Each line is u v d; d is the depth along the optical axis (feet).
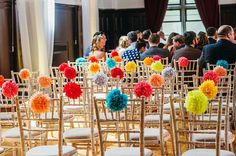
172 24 48.03
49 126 17.51
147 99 17.57
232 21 45.62
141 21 47.73
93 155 14.33
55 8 37.42
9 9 28.78
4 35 28.71
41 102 12.25
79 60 25.55
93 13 42.06
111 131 11.73
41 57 31.30
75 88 14.65
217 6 45.57
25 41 30.09
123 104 11.78
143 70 23.00
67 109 19.43
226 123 12.86
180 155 12.46
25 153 12.52
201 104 11.19
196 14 47.39
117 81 18.95
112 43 47.80
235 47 21.85
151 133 14.75
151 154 12.67
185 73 24.64
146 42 29.96
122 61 24.39
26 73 19.43
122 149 12.65
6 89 14.98
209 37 26.66
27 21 30.81
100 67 22.03
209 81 13.03
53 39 34.14
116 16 47.88
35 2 30.94
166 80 20.71
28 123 14.38
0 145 15.98
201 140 13.87
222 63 20.34
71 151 13.16
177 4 47.62
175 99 11.61
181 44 27.20
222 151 12.26
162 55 25.48
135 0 47.65
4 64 28.84
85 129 15.85
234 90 18.67
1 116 18.42
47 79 17.69
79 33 41.47
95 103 11.49
